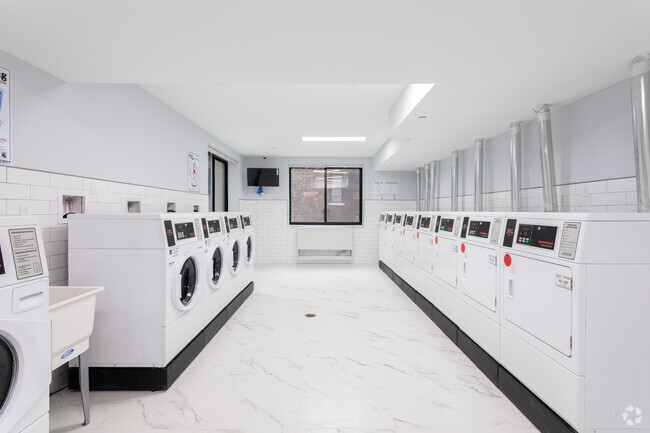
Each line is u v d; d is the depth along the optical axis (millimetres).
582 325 1527
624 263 1530
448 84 2395
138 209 3271
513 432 1814
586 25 1605
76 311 1759
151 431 1834
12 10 1498
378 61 2041
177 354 2443
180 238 2482
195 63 2092
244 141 5949
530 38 1742
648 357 1536
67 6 1471
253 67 2148
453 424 1887
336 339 3131
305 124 4766
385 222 6457
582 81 2293
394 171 7617
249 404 2084
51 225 2254
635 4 1423
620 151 2271
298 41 1809
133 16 1560
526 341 1944
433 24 1623
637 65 1921
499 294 2256
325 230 7438
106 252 2248
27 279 1229
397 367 2574
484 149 4328
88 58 2016
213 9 1504
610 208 2340
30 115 2094
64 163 2361
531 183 3320
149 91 3459
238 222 4266
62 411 2014
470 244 2705
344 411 2012
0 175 1904
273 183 7328
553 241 1728
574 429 1578
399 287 5203
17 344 1146
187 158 4438
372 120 4547
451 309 3133
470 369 2541
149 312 2244
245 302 4402
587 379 1530
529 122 3354
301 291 5004
